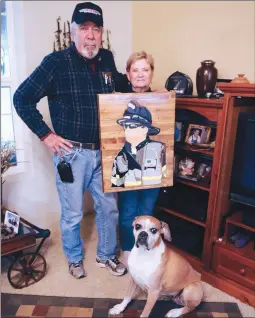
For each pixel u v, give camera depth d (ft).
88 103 5.81
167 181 6.08
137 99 5.53
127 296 5.65
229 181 6.19
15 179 7.45
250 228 5.86
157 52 8.98
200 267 6.52
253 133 5.56
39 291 6.07
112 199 6.50
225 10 7.49
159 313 5.55
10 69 7.23
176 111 7.08
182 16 8.26
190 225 7.24
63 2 7.57
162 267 5.16
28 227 6.61
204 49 8.02
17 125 7.47
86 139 5.94
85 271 6.66
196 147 6.57
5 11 6.95
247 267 5.91
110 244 6.76
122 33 8.96
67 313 5.54
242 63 7.41
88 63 5.82
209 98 6.34
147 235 4.98
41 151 7.80
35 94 5.63
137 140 5.71
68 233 6.41
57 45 7.64
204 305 5.77
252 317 5.55
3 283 6.17
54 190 8.23
